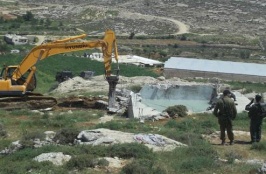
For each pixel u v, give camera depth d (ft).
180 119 93.86
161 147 64.28
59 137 69.67
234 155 61.41
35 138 70.33
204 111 104.94
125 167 52.95
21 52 359.66
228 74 240.53
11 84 117.19
